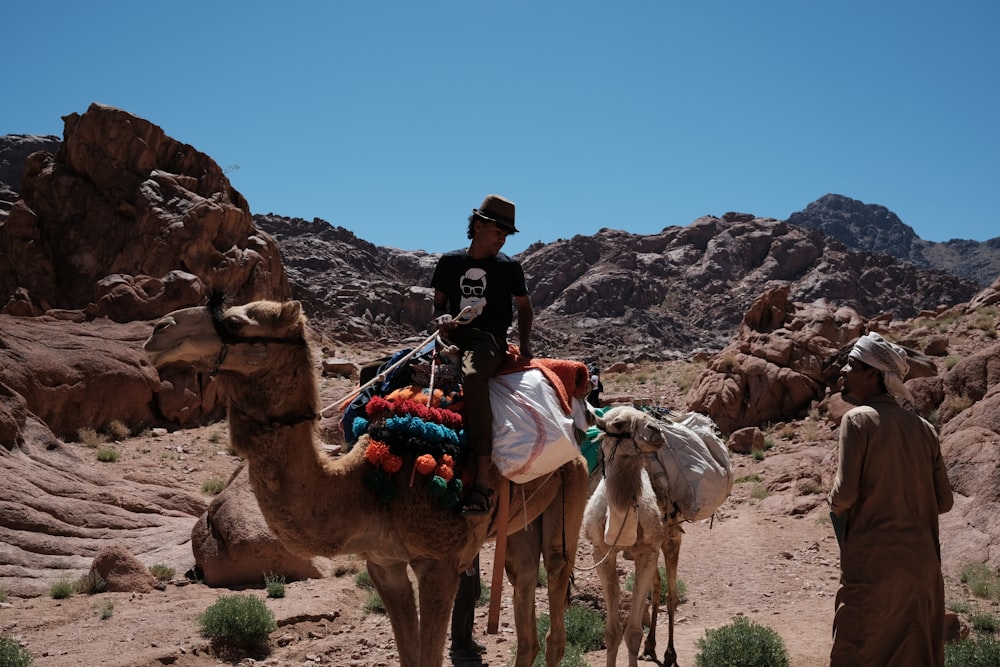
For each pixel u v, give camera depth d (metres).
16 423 14.70
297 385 4.92
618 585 7.90
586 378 6.64
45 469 14.30
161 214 37.66
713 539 15.76
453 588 5.46
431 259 185.12
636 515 7.58
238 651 8.43
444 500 5.23
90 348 25.12
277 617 9.14
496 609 5.78
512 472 5.74
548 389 6.11
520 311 6.48
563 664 7.83
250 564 11.39
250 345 4.79
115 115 39.41
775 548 14.90
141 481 16.59
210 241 38.03
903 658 5.24
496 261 6.30
